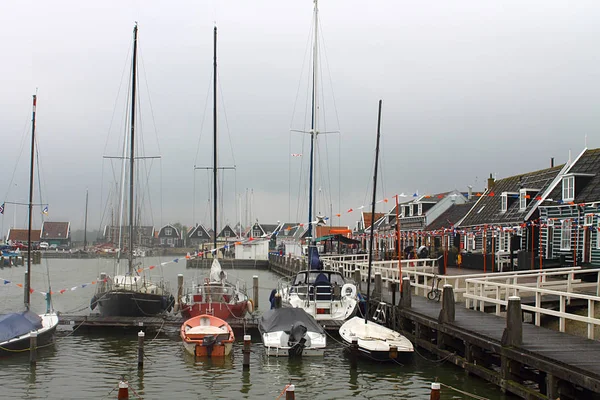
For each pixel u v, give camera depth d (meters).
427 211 59.94
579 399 12.25
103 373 16.95
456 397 14.36
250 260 73.50
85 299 35.72
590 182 32.09
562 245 32.97
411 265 39.44
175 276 59.12
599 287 21.12
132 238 29.27
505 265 33.59
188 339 18.80
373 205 20.84
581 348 13.70
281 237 121.19
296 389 15.48
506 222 39.78
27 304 23.66
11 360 18.30
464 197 61.22
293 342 18.41
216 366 17.84
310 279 27.06
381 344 17.95
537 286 20.92
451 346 18.03
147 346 20.52
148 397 14.75
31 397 14.64
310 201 32.09
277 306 23.62
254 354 19.52
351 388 15.53
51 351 19.62
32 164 24.48
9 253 69.62
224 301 24.03
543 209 34.97
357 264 35.16
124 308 23.70
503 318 18.69
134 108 30.50
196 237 123.12
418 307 21.98
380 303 23.06
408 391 15.20
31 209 24.41
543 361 12.62
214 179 36.84
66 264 79.19
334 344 20.94
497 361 16.33
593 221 30.34
